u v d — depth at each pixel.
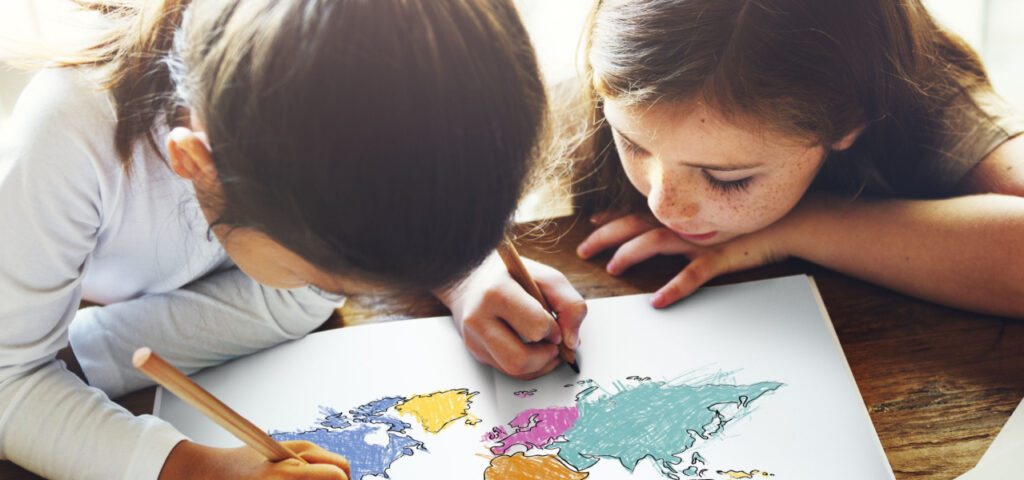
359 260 0.46
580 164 0.85
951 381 0.67
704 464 0.61
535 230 0.84
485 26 0.45
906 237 0.74
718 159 0.72
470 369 0.69
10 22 0.87
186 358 0.70
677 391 0.67
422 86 0.43
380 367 0.70
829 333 0.70
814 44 0.68
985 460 0.60
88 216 0.63
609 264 0.78
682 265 0.78
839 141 0.75
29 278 0.61
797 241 0.77
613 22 0.70
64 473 0.61
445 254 0.46
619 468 0.61
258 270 0.56
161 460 0.59
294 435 0.65
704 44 0.67
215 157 0.47
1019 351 0.69
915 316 0.72
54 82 0.61
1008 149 0.77
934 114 0.78
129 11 0.63
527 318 0.68
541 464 0.62
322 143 0.43
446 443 0.64
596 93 0.78
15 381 0.62
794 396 0.65
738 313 0.72
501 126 0.45
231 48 0.45
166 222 0.67
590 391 0.67
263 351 0.72
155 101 0.60
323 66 0.42
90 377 0.69
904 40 0.75
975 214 0.73
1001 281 0.71
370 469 0.62
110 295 0.75
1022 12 0.95
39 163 0.59
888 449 0.62
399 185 0.43
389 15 0.43
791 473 0.60
